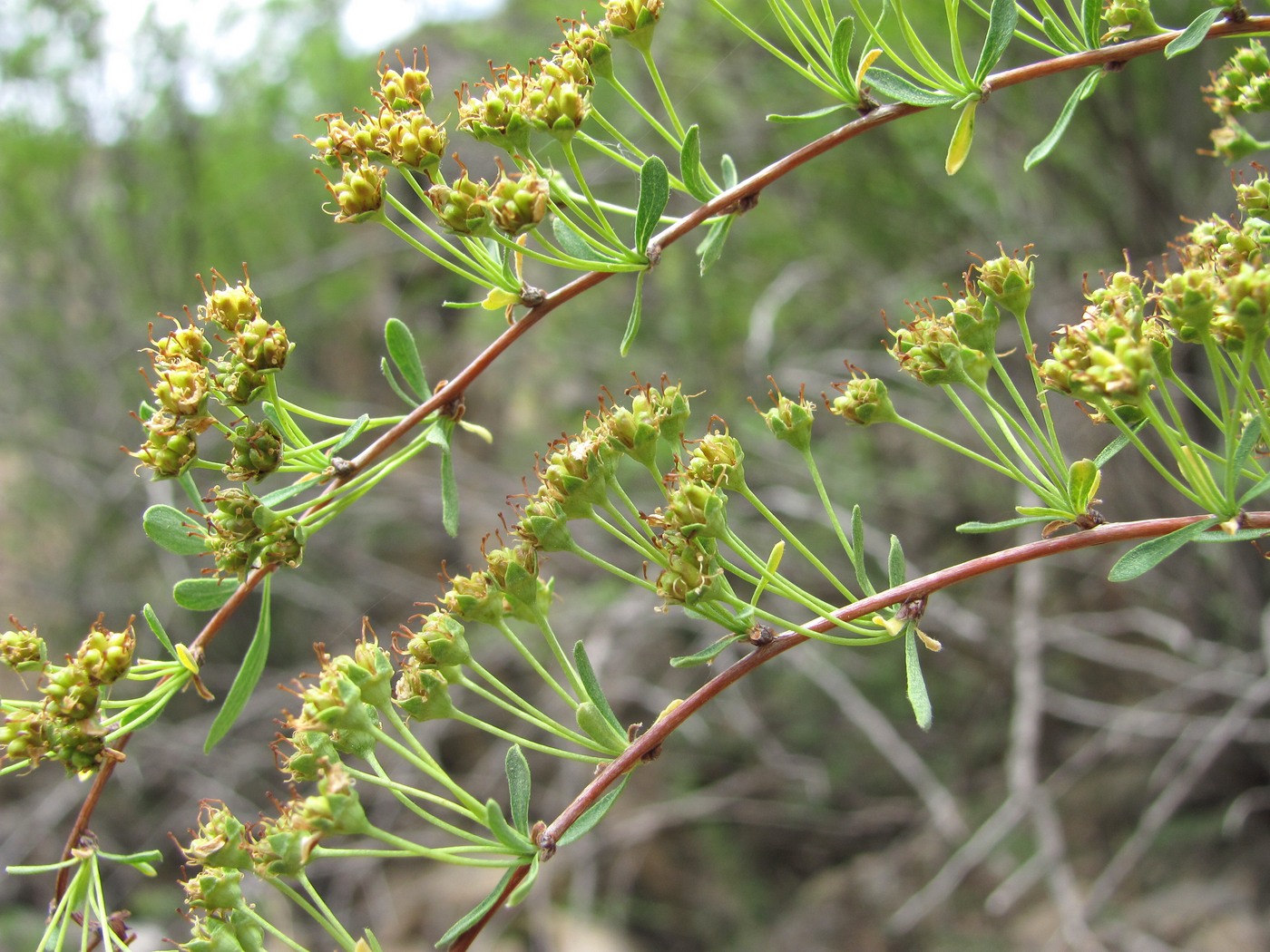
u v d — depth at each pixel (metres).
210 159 9.52
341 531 8.64
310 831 1.57
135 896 7.77
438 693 1.73
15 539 9.34
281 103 9.32
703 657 1.66
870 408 1.83
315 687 1.70
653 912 8.23
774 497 6.95
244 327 1.76
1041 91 5.71
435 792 7.62
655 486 7.28
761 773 7.89
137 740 7.66
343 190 1.82
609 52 1.89
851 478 7.16
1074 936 4.45
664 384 1.81
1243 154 1.86
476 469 8.24
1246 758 6.31
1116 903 6.50
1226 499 1.52
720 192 1.89
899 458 7.30
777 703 8.16
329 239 9.56
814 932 7.65
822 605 1.64
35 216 9.58
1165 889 6.41
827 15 1.84
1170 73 5.44
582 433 1.82
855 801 7.91
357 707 1.65
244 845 1.71
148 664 1.79
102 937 1.75
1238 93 1.86
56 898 1.77
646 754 1.62
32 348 9.52
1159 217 5.58
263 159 9.53
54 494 9.27
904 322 1.88
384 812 7.55
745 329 7.39
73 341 9.49
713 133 6.88
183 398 1.76
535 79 1.84
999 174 6.16
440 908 7.80
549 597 1.80
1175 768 6.61
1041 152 1.77
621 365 7.90
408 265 9.08
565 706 7.56
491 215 1.78
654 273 7.67
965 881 7.20
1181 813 6.74
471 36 7.60
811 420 1.82
